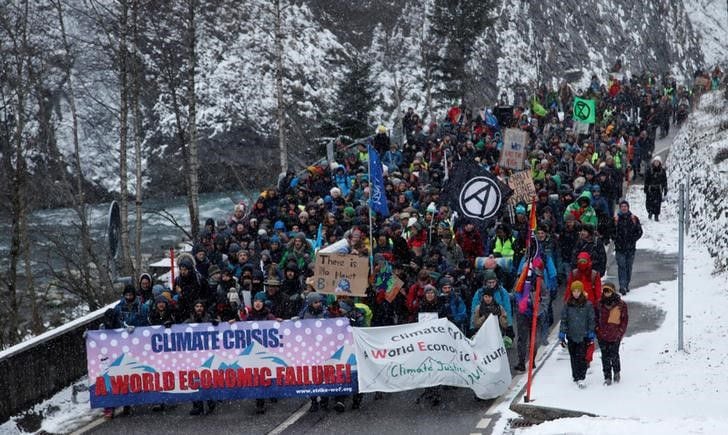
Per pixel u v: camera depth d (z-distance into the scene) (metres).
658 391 25.52
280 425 25.42
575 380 26.44
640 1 169.25
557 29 141.38
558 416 24.50
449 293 27.36
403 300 28.97
